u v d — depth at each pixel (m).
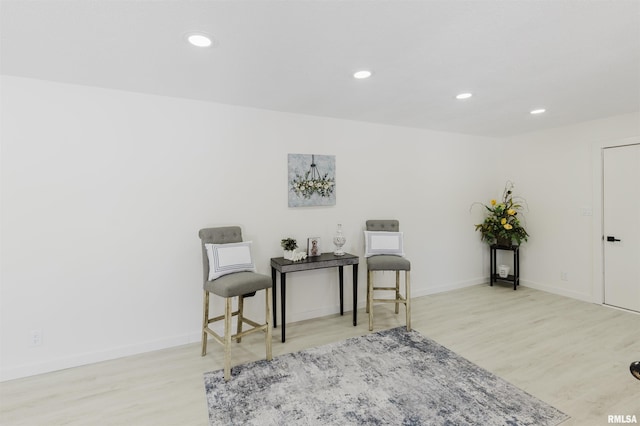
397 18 1.72
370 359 2.74
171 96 3.00
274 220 3.50
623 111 3.61
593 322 3.49
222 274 2.77
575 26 1.82
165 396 2.25
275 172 3.50
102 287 2.78
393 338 3.15
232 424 1.96
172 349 2.99
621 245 3.85
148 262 2.94
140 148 2.90
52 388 2.36
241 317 3.04
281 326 3.33
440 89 2.84
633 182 3.72
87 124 2.71
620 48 2.10
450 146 4.71
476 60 2.26
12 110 2.48
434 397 2.21
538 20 1.76
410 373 2.51
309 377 2.47
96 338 2.75
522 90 2.89
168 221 3.02
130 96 2.86
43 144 2.57
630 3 1.61
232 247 2.90
